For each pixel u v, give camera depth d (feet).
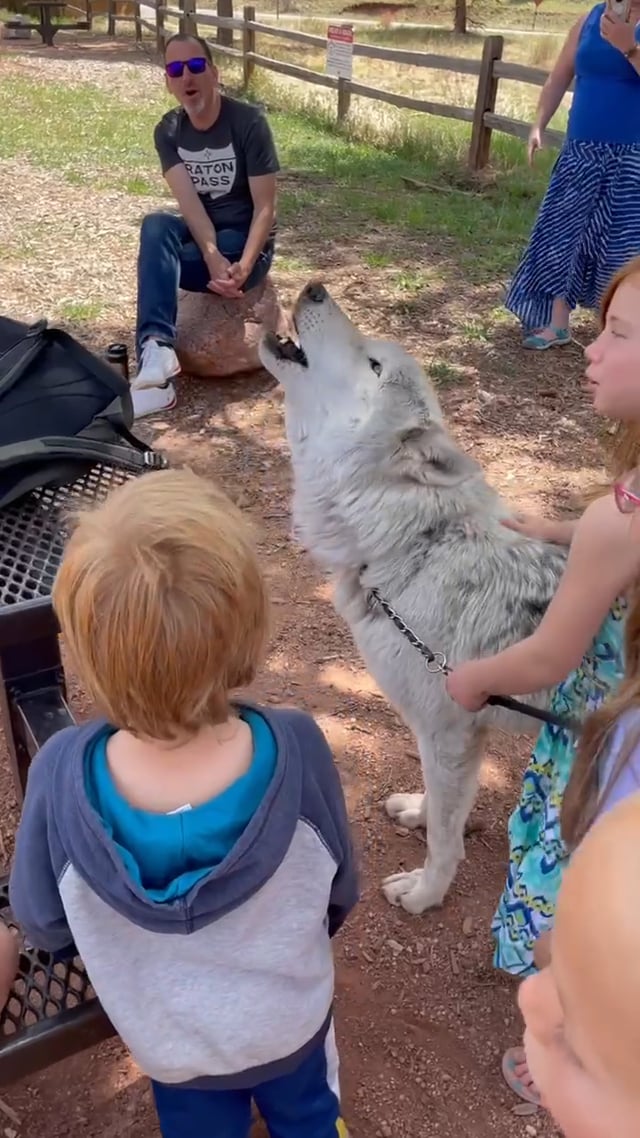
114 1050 7.60
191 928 4.59
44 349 8.09
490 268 24.48
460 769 8.25
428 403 8.48
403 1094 7.39
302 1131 5.92
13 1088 7.29
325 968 5.51
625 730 4.83
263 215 17.84
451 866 8.65
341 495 8.38
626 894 2.23
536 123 20.27
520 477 15.58
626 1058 2.25
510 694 6.52
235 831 4.57
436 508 8.09
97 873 4.52
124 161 34.68
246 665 4.75
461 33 83.56
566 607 5.73
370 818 9.87
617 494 5.24
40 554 7.14
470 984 8.27
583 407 17.90
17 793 8.04
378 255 24.99
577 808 5.13
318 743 5.30
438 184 32.19
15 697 7.25
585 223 18.57
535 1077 2.77
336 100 45.91
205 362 18.28
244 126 17.37
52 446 7.47
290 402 8.92
